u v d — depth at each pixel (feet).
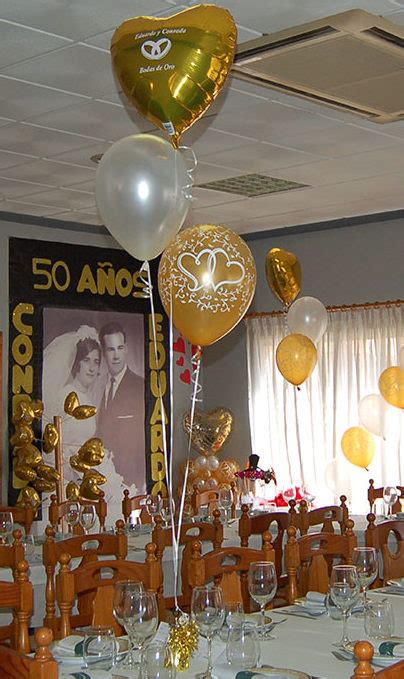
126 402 32.30
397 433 29.55
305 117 20.15
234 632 9.20
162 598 12.50
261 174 24.97
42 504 29.25
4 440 28.86
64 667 9.55
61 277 30.78
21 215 29.35
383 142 22.21
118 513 31.76
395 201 28.60
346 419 31.24
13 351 29.37
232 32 13.39
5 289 29.43
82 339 31.19
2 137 21.12
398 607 12.47
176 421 33.96
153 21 13.41
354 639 10.57
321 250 32.17
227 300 14.44
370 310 30.94
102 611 11.93
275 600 19.81
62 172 24.23
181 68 13.17
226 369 34.65
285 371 25.86
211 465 32.48
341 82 17.42
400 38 15.29
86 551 14.56
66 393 30.60
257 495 31.96
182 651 9.39
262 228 32.48
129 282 32.68
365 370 30.86
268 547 12.81
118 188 13.34
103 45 15.92
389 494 24.40
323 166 24.26
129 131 20.84
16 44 15.79
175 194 13.47
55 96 18.44
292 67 16.56
